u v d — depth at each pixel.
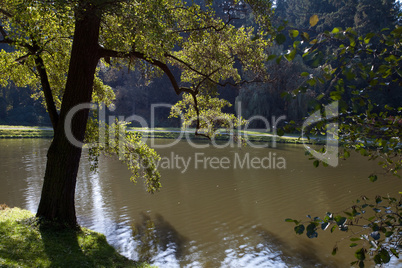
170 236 11.73
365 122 3.18
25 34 8.38
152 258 10.09
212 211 14.33
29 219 8.95
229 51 11.33
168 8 9.59
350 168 23.55
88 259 7.58
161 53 9.50
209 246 11.02
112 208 14.51
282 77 21.27
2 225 8.24
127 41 9.66
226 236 11.80
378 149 3.27
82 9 7.43
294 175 21.23
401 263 9.71
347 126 3.27
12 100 65.88
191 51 11.55
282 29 2.36
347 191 17.41
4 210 10.57
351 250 10.73
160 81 62.56
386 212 2.80
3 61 11.55
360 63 2.54
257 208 14.73
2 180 18.67
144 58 9.98
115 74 55.62
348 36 2.47
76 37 9.21
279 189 17.83
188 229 12.38
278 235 11.96
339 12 56.06
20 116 60.78
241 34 11.05
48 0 7.30
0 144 34.59
